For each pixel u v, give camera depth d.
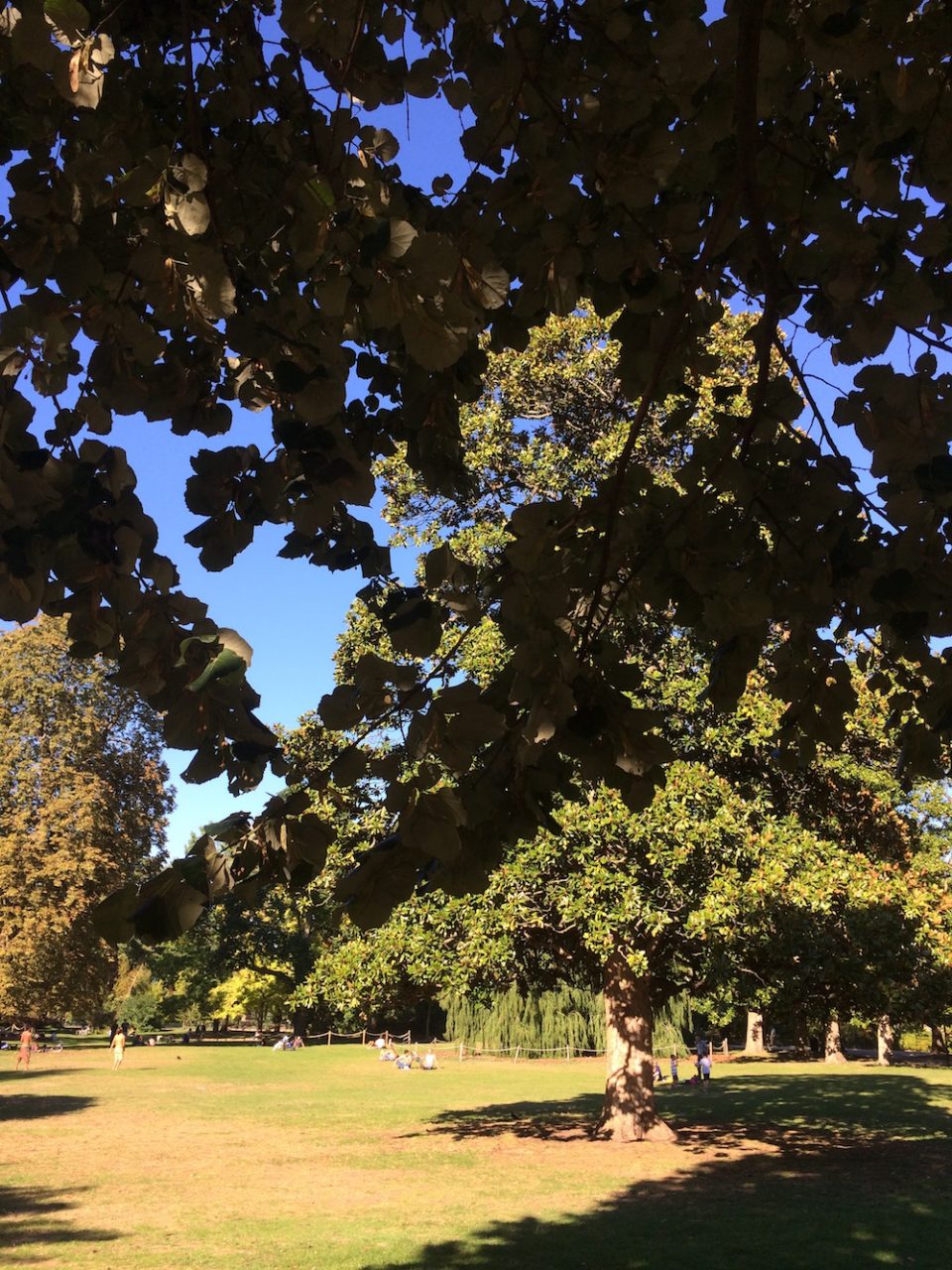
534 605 1.92
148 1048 41.88
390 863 1.91
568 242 2.17
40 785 28.69
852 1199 9.66
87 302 1.78
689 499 2.49
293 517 2.05
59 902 27.38
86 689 29.81
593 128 2.22
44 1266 7.29
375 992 12.84
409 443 2.53
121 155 1.89
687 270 2.62
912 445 2.15
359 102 2.43
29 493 1.49
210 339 1.72
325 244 1.52
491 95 2.29
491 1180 10.88
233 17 2.39
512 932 12.05
